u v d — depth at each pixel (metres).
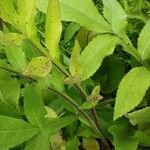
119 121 0.28
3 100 0.26
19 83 0.26
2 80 0.26
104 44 0.26
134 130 0.27
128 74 0.24
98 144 0.28
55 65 0.24
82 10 0.27
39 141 0.24
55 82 0.24
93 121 0.27
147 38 0.27
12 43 0.23
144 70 0.25
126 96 0.23
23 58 0.26
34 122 0.24
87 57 0.25
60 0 0.27
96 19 0.27
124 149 0.25
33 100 0.24
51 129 0.24
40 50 0.23
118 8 0.28
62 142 0.28
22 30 0.23
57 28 0.22
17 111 0.26
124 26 0.27
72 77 0.24
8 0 0.22
